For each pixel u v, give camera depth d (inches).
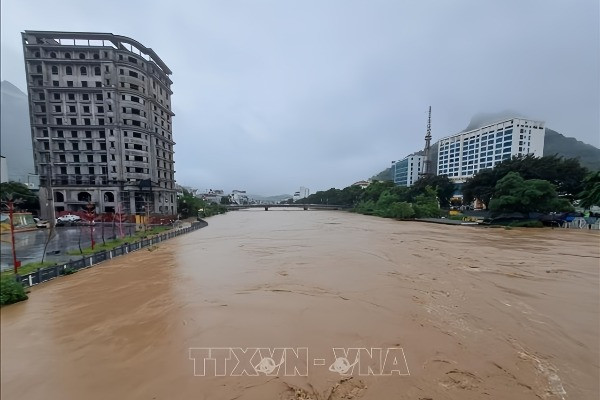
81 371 390.3
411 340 468.8
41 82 2504.9
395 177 7012.8
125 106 2556.6
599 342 468.4
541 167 2509.8
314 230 2074.3
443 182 3511.3
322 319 547.8
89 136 2544.3
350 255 1134.4
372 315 567.2
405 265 971.9
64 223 2043.6
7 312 585.9
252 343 457.7
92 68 2519.7
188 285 760.3
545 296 679.7
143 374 383.6
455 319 551.5
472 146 5290.4
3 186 2034.9
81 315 573.0
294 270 903.7
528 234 1772.9
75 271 884.6
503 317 561.3
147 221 2023.9
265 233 1899.6
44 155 2493.8
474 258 1082.7
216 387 357.7
